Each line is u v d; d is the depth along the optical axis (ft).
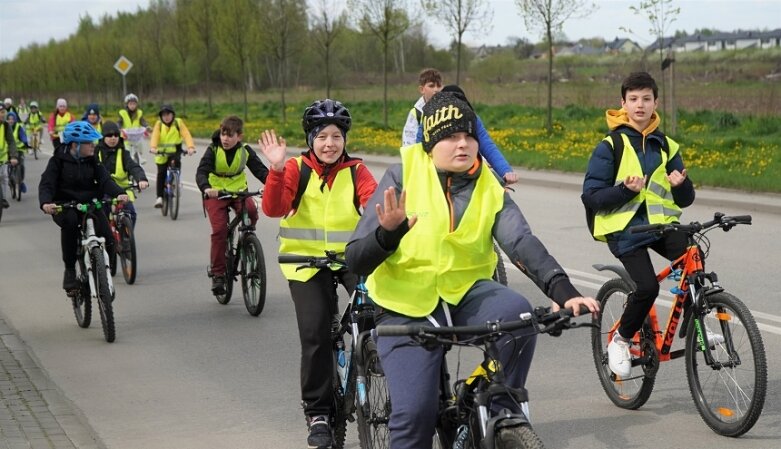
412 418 25.63
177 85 636.89
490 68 609.01
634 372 41.45
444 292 26.63
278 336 57.06
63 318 63.57
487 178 27.07
